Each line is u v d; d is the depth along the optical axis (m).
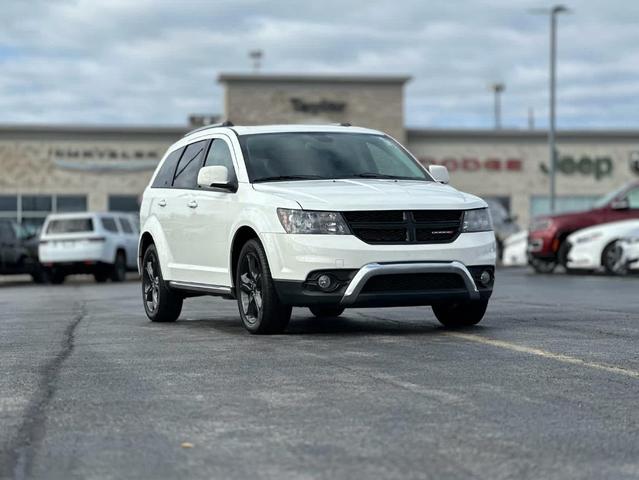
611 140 51.81
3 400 5.84
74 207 48.66
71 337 9.09
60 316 11.72
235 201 9.20
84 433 4.95
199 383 6.30
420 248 8.45
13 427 5.11
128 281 27.12
